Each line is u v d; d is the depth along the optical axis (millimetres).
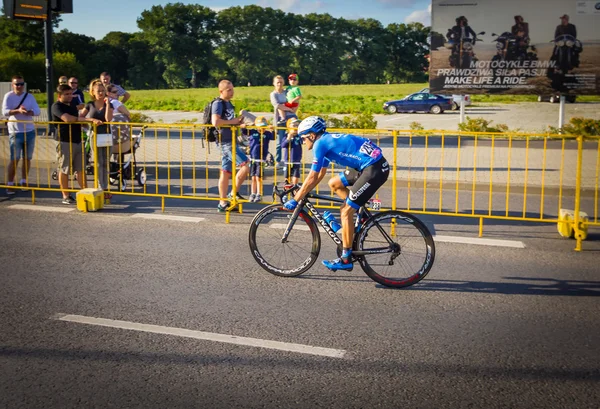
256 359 4395
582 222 7426
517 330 4969
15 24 109625
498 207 9750
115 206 9742
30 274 6312
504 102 41938
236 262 6801
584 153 15945
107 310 5336
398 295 5820
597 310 5430
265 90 81812
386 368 4262
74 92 13156
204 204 9938
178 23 136125
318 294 5824
